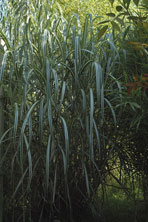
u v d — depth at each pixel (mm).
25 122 1775
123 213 2240
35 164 1918
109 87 2117
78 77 1982
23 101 1877
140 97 1852
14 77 2104
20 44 2160
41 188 2061
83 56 2037
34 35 2139
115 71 2201
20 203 2080
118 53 2006
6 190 2139
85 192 2121
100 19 3369
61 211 2104
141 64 1968
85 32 2113
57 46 2166
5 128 2178
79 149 2074
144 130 2010
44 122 1978
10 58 2092
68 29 2125
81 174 2074
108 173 2182
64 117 2027
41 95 2037
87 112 2018
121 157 2146
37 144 1988
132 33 2121
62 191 2086
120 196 2555
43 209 2109
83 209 2137
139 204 2346
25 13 2195
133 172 2217
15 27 2131
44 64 1925
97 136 1818
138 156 2172
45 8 2180
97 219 2070
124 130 2133
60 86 2006
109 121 2141
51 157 1822
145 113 1868
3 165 2078
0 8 2316
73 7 3436
